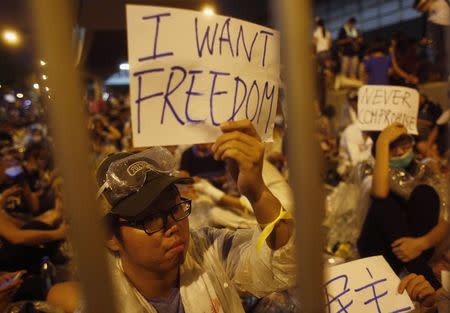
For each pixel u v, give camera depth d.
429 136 3.28
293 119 0.50
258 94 1.09
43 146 4.69
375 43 6.46
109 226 1.10
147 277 1.14
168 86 0.94
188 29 0.94
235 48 1.02
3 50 8.80
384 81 6.11
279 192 2.10
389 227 1.97
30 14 0.42
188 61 0.95
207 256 1.31
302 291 0.51
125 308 1.09
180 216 1.13
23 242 2.29
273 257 1.18
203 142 1.00
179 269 1.23
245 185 1.08
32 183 4.29
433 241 1.86
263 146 1.07
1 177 3.62
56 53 0.42
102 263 0.45
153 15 0.90
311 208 0.50
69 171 0.43
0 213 2.38
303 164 0.50
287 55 0.49
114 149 6.09
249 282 1.29
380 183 2.04
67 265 2.15
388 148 2.09
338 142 5.48
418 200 1.96
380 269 1.42
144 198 1.06
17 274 1.74
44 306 1.63
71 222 0.44
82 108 0.44
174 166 1.25
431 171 2.18
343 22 13.59
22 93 12.53
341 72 8.80
